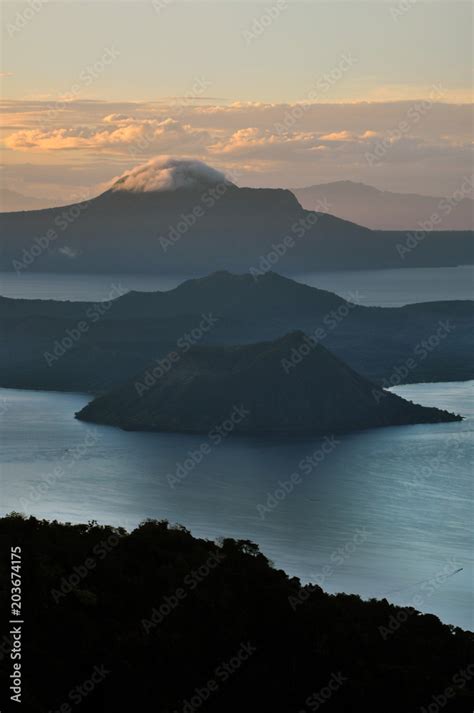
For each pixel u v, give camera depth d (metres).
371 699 92.12
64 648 89.38
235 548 111.75
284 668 94.25
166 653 91.88
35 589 94.62
